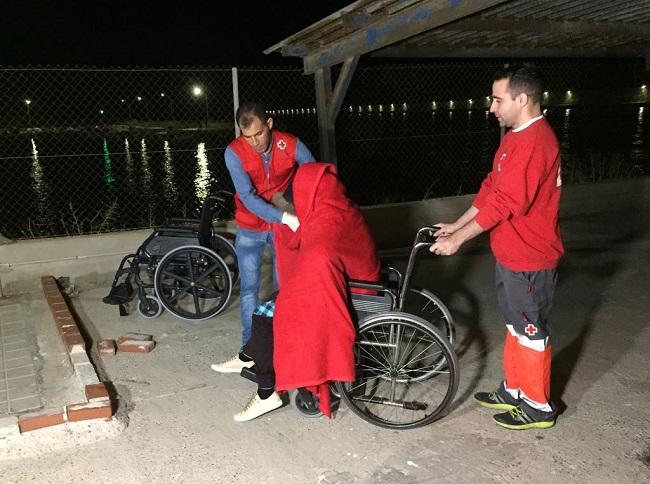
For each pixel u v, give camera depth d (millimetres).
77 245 5785
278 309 2984
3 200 13227
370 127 20484
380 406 3502
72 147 25078
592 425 3223
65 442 3197
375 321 3154
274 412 3488
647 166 11148
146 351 4340
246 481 2873
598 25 6996
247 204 3604
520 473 2850
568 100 34156
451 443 3117
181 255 4871
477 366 3984
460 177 13438
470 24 6262
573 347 4230
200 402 3629
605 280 5645
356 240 3180
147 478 2914
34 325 4789
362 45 6293
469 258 6555
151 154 23547
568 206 8328
